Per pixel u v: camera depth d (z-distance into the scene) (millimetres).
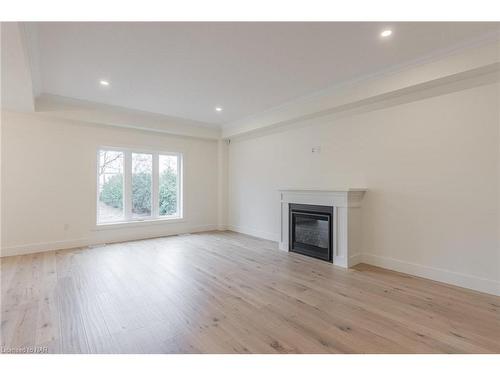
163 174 5883
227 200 6652
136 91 3908
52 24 2248
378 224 3549
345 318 2162
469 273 2773
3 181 4008
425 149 3084
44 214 4332
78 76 3359
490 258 2643
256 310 2303
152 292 2684
